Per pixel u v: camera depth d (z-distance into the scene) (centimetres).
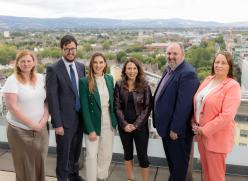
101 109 278
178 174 270
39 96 255
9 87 242
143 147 281
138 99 274
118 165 340
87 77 275
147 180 292
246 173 315
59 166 285
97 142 284
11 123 250
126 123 277
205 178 260
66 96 272
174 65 259
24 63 245
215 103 234
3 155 364
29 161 257
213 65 247
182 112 252
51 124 290
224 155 240
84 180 305
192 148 287
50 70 268
